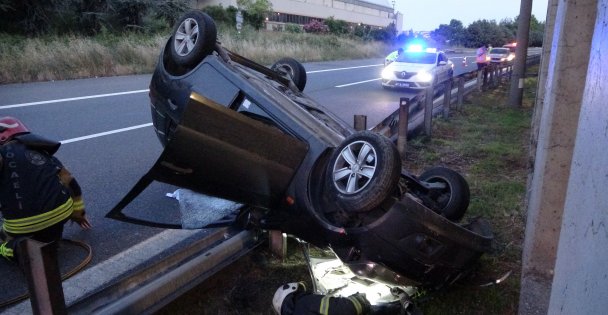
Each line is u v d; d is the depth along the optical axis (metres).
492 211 5.25
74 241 4.29
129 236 4.52
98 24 20.23
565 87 3.26
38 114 9.27
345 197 3.10
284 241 3.93
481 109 12.58
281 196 3.48
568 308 1.45
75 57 15.23
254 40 25.36
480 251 3.38
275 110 3.62
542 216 3.45
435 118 10.71
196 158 3.08
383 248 3.12
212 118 3.03
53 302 2.27
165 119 4.23
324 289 3.48
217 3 38.28
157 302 2.90
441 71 16.61
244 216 3.94
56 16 19.31
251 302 3.41
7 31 17.91
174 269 3.15
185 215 3.97
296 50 26.34
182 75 4.04
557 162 3.35
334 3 59.72
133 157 6.89
